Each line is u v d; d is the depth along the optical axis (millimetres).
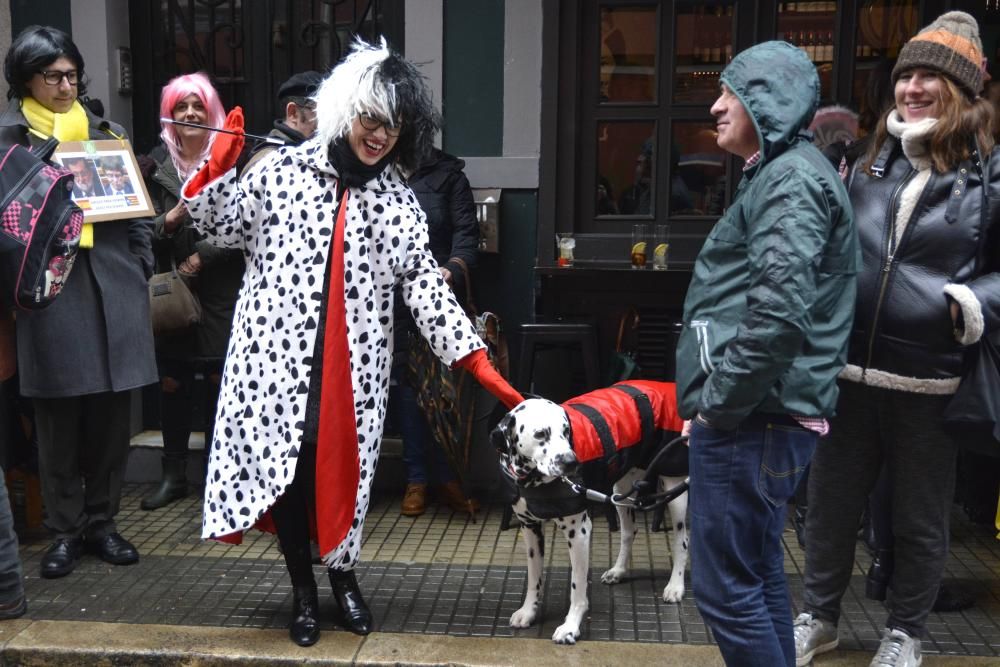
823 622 2984
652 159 4535
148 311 3814
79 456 3773
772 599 2539
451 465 4141
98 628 3152
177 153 4090
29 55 3439
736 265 2357
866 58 4406
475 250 4199
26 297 3076
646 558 3764
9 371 3383
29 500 4082
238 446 2947
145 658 3004
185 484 4508
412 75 2844
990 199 2664
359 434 2947
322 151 2908
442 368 4055
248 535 4031
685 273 4199
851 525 2918
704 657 2947
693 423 2432
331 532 2926
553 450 2783
